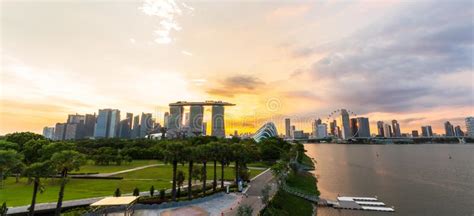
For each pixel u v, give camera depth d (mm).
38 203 51969
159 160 144875
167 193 60219
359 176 122562
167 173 97375
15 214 45375
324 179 113062
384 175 126750
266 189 53375
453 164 176125
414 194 86188
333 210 65125
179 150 53906
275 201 56375
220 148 63438
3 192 63781
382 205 70562
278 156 135000
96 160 122438
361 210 65812
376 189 93312
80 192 64125
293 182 90125
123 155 138625
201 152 58250
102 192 64000
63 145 63000
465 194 86875
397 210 67938
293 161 121125
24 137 96938
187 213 46750
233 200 55812
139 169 109500
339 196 80625
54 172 44438
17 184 74562
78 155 47250
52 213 48375
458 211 68438
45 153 60594
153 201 51156
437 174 132000
